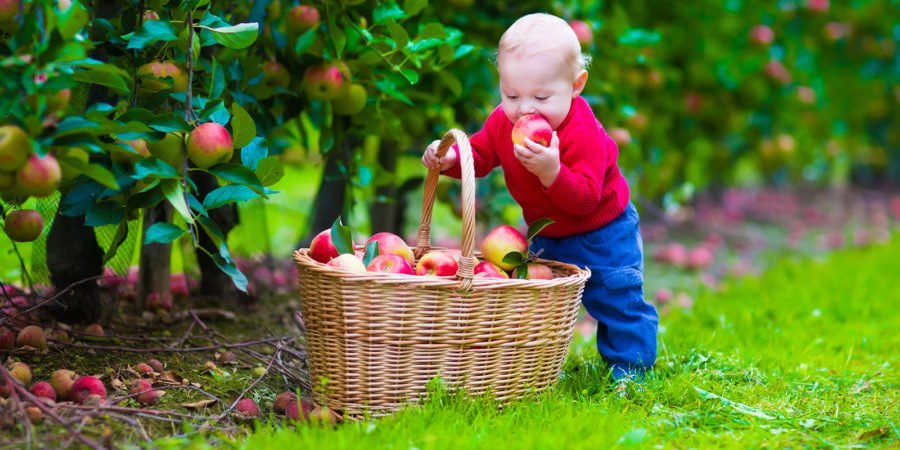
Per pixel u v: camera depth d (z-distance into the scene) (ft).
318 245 9.64
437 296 8.72
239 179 8.91
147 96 9.65
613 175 10.24
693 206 29.55
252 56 11.02
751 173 37.81
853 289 17.15
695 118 22.76
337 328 8.80
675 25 20.61
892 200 32.81
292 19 11.00
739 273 20.20
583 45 13.33
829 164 33.14
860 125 32.76
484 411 9.00
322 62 11.35
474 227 8.64
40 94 7.66
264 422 9.08
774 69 22.61
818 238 25.76
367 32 10.87
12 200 9.91
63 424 7.79
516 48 9.18
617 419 8.80
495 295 8.90
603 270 10.28
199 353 11.07
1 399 8.27
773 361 11.30
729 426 9.04
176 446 7.98
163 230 8.68
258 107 11.31
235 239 13.66
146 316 12.49
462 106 14.62
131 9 9.49
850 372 11.17
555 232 10.36
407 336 8.76
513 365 9.26
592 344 12.15
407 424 8.44
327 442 7.86
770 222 28.53
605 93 14.84
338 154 13.21
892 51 29.12
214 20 9.39
